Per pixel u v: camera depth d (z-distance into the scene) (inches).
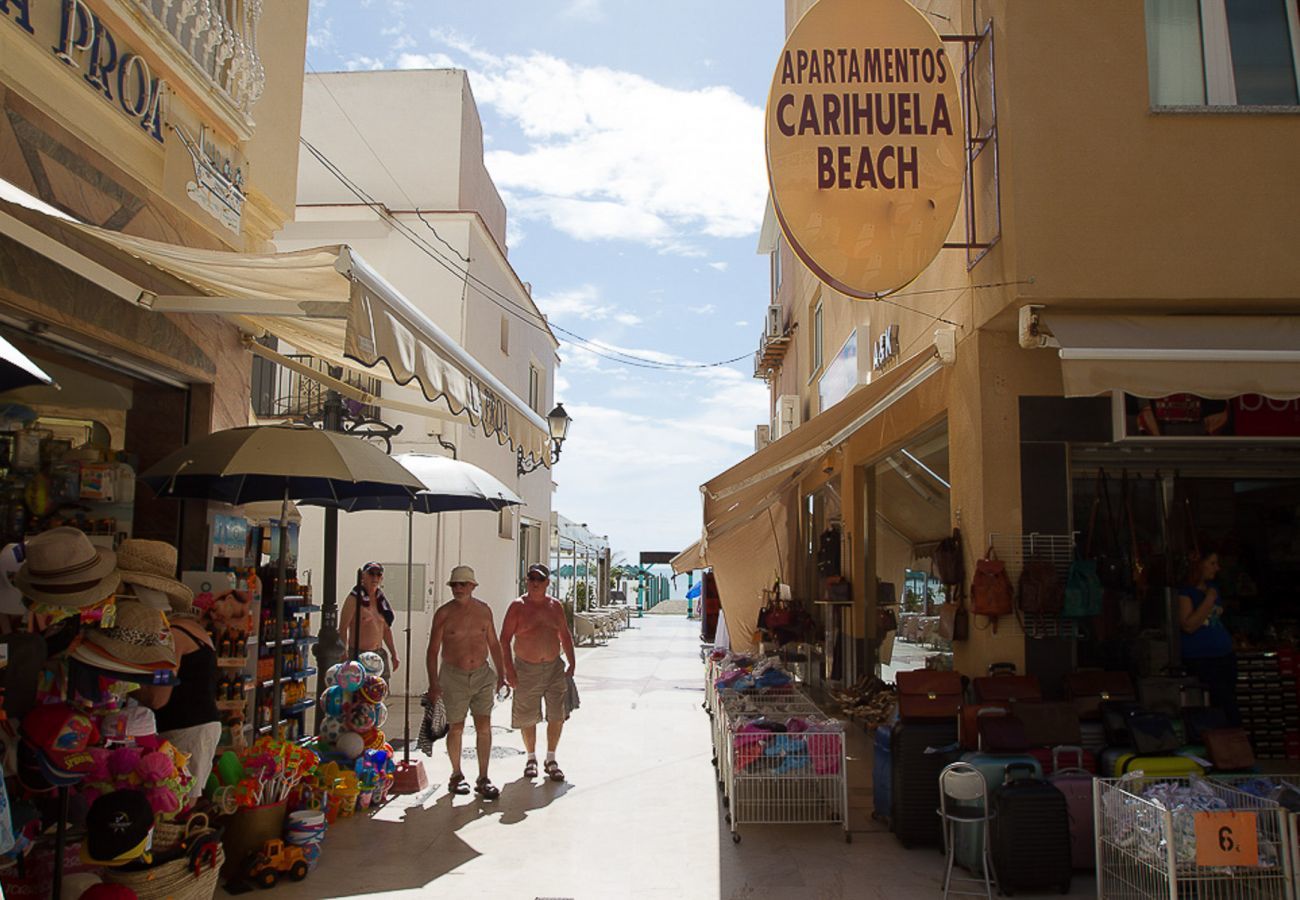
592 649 954.1
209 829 193.3
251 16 294.4
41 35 201.5
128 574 191.3
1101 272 264.4
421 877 233.6
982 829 230.4
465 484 332.5
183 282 242.8
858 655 504.4
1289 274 266.5
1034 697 263.9
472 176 679.1
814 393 646.5
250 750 240.4
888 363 420.5
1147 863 193.5
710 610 952.3
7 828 146.0
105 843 168.7
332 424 423.5
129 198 236.4
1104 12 273.3
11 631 189.9
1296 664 344.8
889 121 275.9
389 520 568.7
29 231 183.0
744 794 270.7
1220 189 268.8
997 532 286.8
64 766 164.7
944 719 264.5
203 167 270.4
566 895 220.7
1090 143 268.8
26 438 231.8
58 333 221.9
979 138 286.7
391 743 410.6
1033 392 292.4
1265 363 247.8
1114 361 247.6
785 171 274.2
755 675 361.7
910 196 274.5
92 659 177.3
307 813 237.5
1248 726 344.5
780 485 546.9
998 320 283.9
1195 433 288.2
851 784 332.5
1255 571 346.9
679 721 478.0
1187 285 265.3
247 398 309.9
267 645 296.7
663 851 255.4
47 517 235.1
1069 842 221.3
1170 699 268.7
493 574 665.6
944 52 277.6
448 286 592.4
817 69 277.3
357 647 329.4
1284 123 272.1
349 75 647.1
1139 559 305.4
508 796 317.4
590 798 314.3
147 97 240.7
